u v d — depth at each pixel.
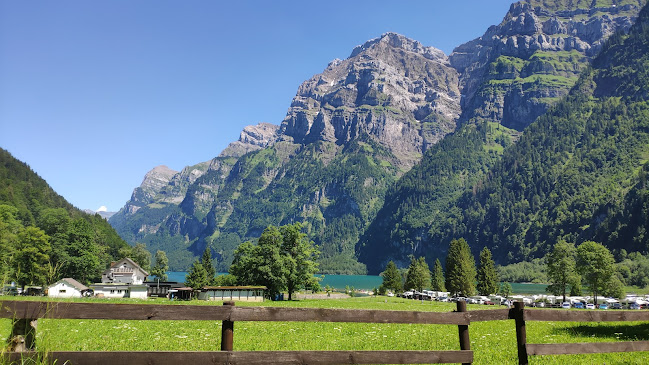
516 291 181.12
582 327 23.78
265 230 102.06
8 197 183.62
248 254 118.56
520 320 9.73
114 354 6.63
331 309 8.05
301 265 102.38
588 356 13.55
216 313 7.27
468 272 129.38
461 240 135.50
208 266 149.75
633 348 10.77
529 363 12.52
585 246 86.44
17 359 6.18
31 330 6.48
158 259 191.38
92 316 6.67
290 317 7.71
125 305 6.82
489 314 9.54
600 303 91.62
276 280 98.19
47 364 6.28
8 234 84.31
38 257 84.88
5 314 6.27
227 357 7.14
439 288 152.88
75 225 121.44
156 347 16.08
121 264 141.50
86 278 122.62
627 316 10.50
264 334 22.41
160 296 110.00
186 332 22.92
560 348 10.00
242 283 111.06
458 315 9.16
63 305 6.56
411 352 8.54
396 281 152.88
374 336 21.81
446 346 17.41
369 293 171.12
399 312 8.57
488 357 13.80
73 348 15.11
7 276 7.46
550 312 10.05
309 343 18.12
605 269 84.19
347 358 7.92
